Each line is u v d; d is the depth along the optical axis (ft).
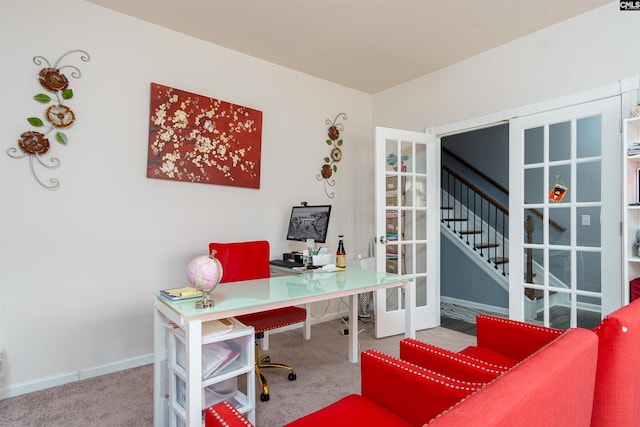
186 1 7.89
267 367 8.13
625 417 3.42
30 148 7.13
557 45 8.77
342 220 13.01
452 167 18.83
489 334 5.96
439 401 3.56
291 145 11.59
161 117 8.78
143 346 8.62
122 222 8.32
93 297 7.95
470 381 4.17
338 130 12.84
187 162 9.21
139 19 8.59
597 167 8.38
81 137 7.78
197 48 9.54
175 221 9.11
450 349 9.58
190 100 9.27
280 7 8.12
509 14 8.38
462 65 10.89
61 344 7.55
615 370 3.39
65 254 7.60
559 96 8.74
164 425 5.73
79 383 7.59
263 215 10.88
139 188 8.55
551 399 2.29
